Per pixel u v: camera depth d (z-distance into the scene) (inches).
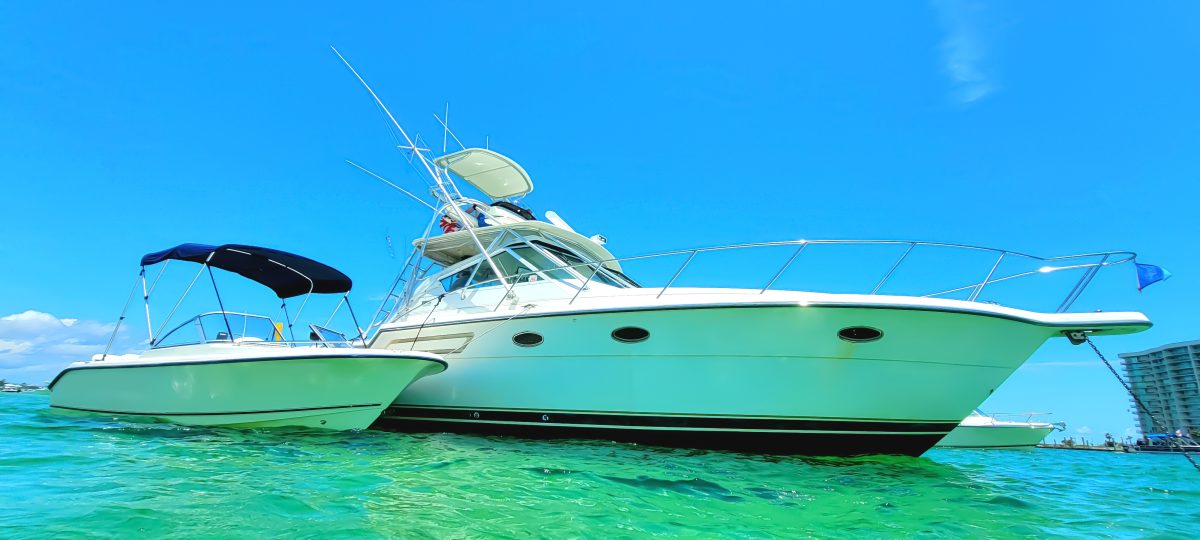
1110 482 267.1
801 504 179.6
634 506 163.2
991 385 256.5
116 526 117.3
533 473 202.7
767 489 199.0
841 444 267.1
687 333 258.7
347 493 157.9
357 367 269.9
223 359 274.4
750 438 269.3
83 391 314.8
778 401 259.6
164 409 289.3
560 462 228.7
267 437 260.1
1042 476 284.7
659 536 136.0
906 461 273.7
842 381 253.9
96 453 200.1
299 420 279.6
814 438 265.1
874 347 247.8
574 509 154.9
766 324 249.1
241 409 279.4
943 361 249.9
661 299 259.3
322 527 125.0
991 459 407.2
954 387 254.7
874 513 172.4
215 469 183.3
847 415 258.2
